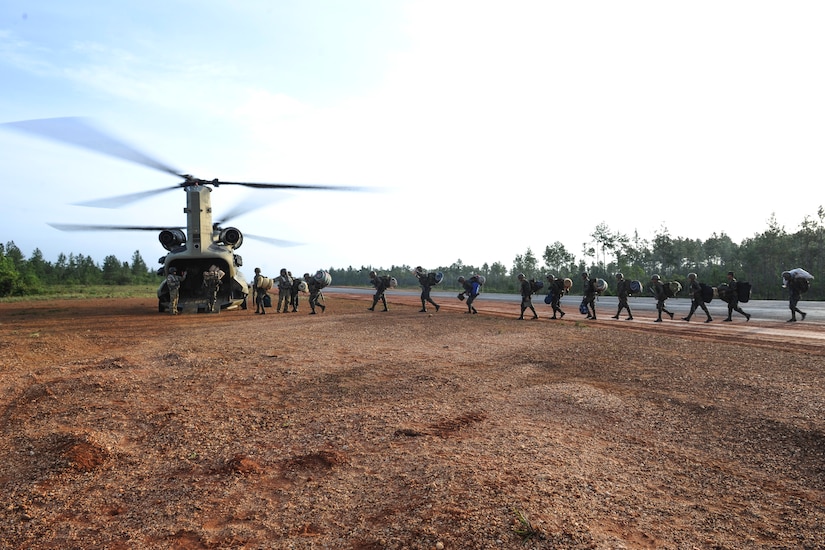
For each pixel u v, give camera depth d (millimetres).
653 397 5785
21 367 7508
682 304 24188
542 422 4914
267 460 3932
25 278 38906
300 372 7297
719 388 6102
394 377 6980
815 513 3082
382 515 2986
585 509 3049
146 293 41094
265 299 22469
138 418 5023
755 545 2695
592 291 16141
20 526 2883
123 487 3428
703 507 3152
